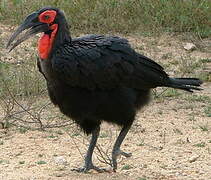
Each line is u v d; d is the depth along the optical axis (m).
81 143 13.09
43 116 14.70
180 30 21.81
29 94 15.91
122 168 11.82
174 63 19.14
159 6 22.47
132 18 22.25
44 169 11.66
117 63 11.20
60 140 13.27
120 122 11.43
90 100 11.16
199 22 22.08
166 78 11.93
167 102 15.96
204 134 13.69
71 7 22.19
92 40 11.38
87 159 11.60
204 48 20.66
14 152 12.53
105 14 22.27
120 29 21.77
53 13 11.15
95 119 11.41
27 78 16.20
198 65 18.92
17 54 19.33
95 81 11.06
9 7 23.03
